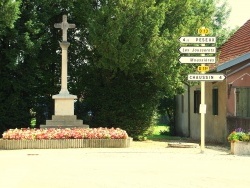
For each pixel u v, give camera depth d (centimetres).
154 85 2592
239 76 2252
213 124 2625
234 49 2520
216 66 2342
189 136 3138
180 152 1731
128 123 2580
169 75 2328
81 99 2741
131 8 2292
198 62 1717
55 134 1888
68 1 2514
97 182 1070
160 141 2547
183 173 1211
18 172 1216
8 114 2581
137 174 1190
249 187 1023
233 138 1692
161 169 1280
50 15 2525
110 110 2598
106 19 2338
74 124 2222
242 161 1471
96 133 1923
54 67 2750
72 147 1891
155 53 2273
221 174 1199
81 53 2725
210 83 2669
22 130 1988
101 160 1476
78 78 2720
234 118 2281
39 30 2414
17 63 2488
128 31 2283
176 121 3569
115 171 1238
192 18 2472
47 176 1152
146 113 2598
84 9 2470
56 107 2245
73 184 1044
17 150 1792
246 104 2177
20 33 2442
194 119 3028
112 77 2575
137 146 2045
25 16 2453
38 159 1491
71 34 2712
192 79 1730
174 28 2411
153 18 2300
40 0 2478
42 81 2672
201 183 1067
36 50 2452
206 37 1705
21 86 2542
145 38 2316
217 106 2552
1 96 2561
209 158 1545
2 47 2480
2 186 1016
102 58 2364
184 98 3291
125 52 2280
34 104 2686
